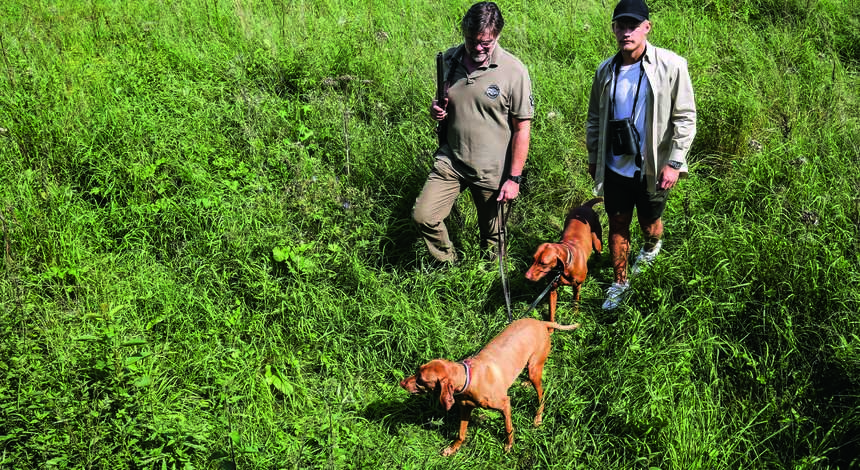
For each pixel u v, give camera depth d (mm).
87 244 4391
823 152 4844
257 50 6316
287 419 3566
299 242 4477
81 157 4902
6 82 5547
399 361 3945
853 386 3336
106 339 3301
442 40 6723
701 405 3320
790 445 3217
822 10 7184
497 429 3527
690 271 3990
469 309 4254
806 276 3705
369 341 4004
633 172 3867
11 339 3410
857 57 6711
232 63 6215
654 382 3461
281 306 4027
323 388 3777
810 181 4492
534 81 5996
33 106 5180
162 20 7156
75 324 3736
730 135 5359
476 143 3945
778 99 5609
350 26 6883
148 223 4574
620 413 3414
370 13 7254
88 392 3289
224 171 5023
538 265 3693
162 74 6039
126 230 4562
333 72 6188
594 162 4113
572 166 5363
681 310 3840
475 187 4121
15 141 4863
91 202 4848
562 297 4285
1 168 4668
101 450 2994
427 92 5793
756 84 5816
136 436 3084
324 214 4742
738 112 5375
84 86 5719
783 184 4625
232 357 3744
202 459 3139
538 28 7039
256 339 3941
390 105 5879
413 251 4672
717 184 5023
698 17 7270
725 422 3406
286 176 5055
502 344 3365
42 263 4105
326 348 3973
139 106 5422
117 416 3111
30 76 5516
